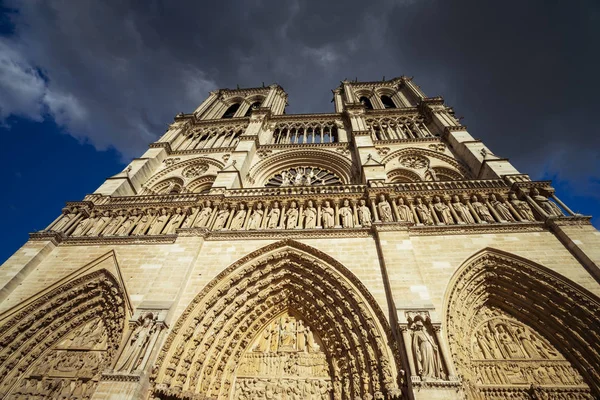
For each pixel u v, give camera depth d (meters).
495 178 25.08
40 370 17.00
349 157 34.75
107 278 19.88
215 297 17.55
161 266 19.50
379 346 14.37
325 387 15.27
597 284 15.49
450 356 13.77
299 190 25.53
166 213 24.44
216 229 21.73
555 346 15.71
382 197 22.55
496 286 17.86
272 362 16.66
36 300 18.70
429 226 19.75
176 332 15.67
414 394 11.81
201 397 14.40
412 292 15.32
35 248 21.23
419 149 34.53
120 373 13.46
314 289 18.44
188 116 46.25
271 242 20.14
